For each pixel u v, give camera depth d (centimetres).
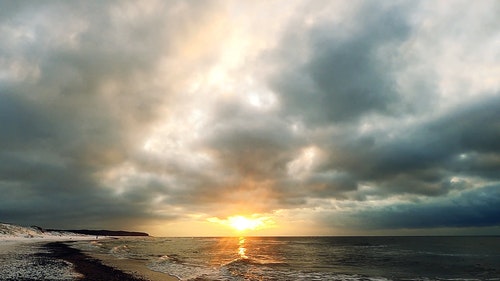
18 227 15300
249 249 9181
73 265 3822
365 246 11144
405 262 5556
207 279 3020
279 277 3372
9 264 3691
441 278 3684
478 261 5841
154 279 2934
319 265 4897
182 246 10700
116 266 3956
